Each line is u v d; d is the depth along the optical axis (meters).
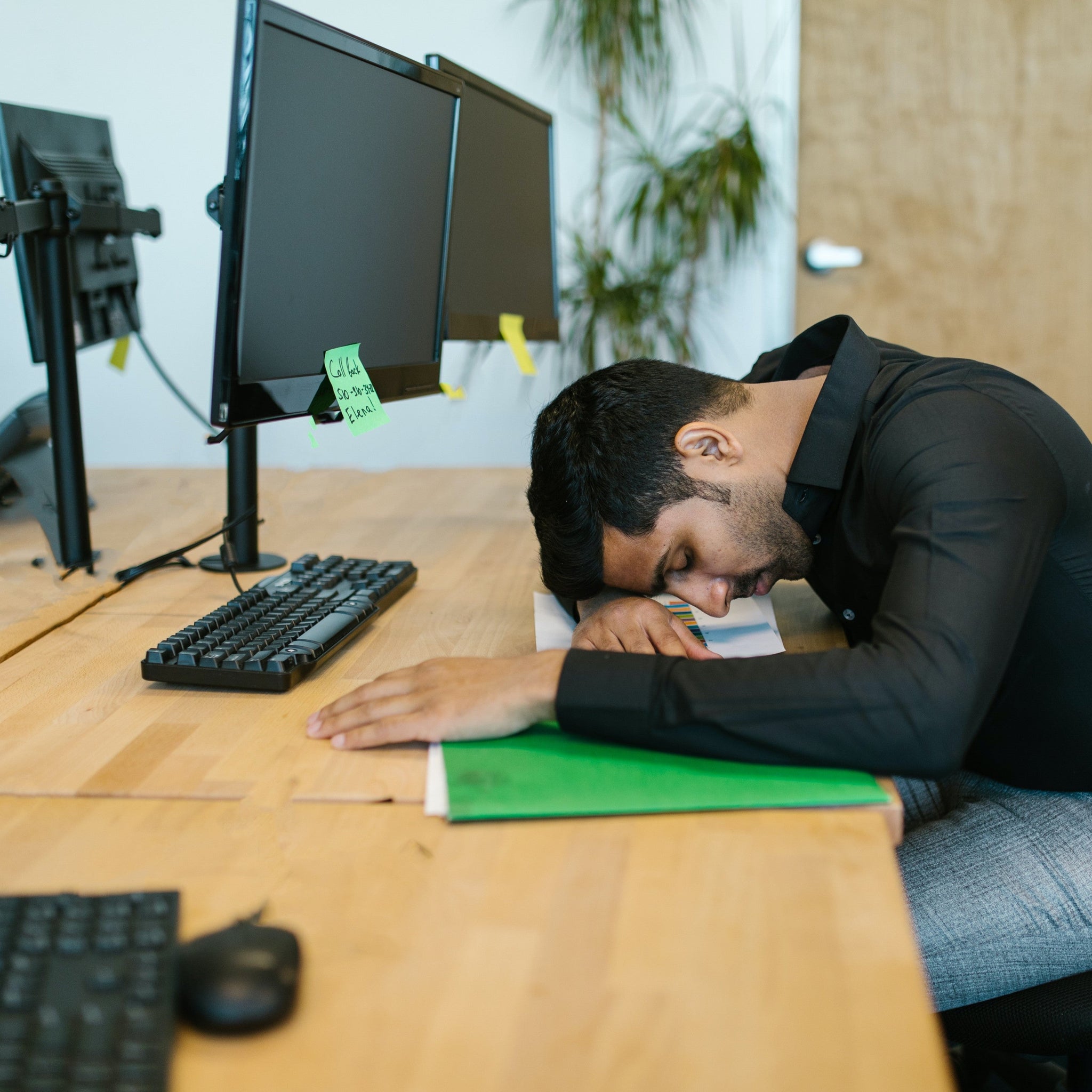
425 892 0.60
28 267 1.44
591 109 3.12
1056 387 2.98
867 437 0.94
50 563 1.35
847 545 0.98
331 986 0.51
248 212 0.96
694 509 0.95
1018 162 2.87
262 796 0.72
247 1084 0.45
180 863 0.63
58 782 0.74
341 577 1.20
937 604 0.76
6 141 1.37
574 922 0.57
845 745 0.72
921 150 2.91
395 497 1.82
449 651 1.02
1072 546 0.94
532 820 0.68
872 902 0.59
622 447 0.94
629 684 0.76
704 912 0.58
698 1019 0.49
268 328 1.03
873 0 2.85
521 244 1.73
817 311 3.06
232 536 1.34
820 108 2.94
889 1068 0.46
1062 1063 1.44
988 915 0.93
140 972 0.49
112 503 1.71
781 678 0.75
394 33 3.12
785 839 0.66
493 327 1.63
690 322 3.14
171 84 3.18
